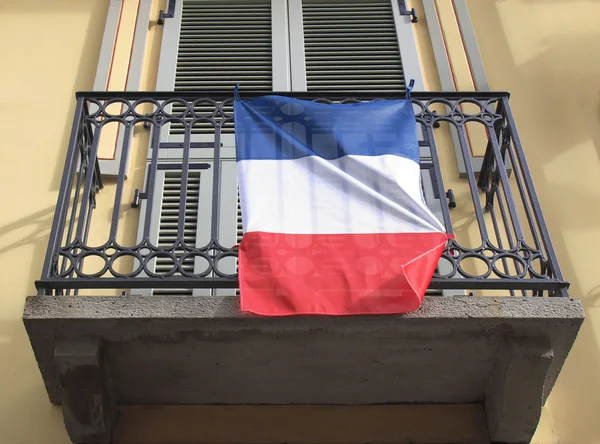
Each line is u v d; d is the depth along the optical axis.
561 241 5.73
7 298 5.34
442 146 6.15
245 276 4.39
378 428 4.83
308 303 4.31
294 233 4.56
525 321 4.36
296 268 4.43
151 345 4.48
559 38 6.91
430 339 4.50
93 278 4.43
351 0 7.29
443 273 5.48
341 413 4.89
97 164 5.75
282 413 4.88
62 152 6.10
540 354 4.41
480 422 4.86
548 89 6.59
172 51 6.80
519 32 6.97
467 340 4.51
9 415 4.89
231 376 4.70
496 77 6.69
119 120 5.15
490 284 4.46
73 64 6.68
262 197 4.70
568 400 5.03
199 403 4.88
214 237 4.60
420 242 4.56
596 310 5.39
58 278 4.41
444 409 4.92
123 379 4.69
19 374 5.04
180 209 4.71
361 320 4.36
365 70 6.78
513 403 4.58
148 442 4.72
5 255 5.54
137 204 5.78
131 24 6.89
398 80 6.71
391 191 4.76
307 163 4.85
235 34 7.01
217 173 4.86
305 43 6.97
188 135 5.03
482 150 6.06
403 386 4.82
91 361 4.37
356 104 5.11
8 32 6.86
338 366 4.66
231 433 4.78
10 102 6.38
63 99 6.44
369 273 4.42
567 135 6.29
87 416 4.53
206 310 4.32
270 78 6.72
